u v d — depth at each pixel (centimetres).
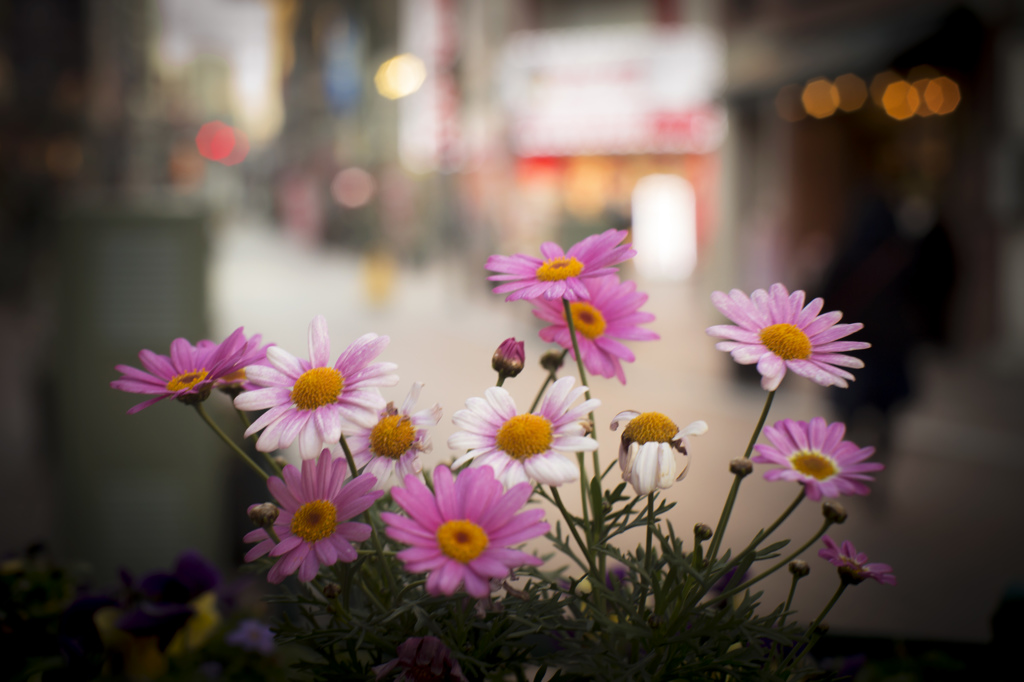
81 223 288
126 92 2162
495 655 67
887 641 96
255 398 64
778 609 67
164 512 294
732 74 1295
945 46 915
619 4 1909
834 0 1109
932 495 474
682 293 1579
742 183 1290
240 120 7106
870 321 502
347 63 3878
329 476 62
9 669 89
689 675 65
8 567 99
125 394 291
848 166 1169
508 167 1947
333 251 3388
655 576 68
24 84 1911
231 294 1759
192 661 88
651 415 67
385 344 65
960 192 940
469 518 57
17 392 733
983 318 910
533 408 81
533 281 71
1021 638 93
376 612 69
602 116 1906
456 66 2316
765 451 66
